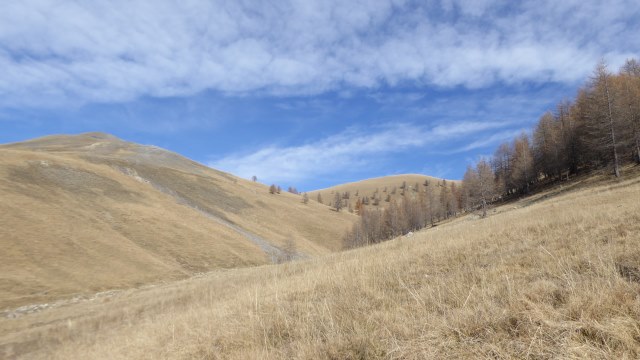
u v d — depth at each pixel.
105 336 13.20
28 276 32.91
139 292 32.06
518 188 86.44
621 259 5.81
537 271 6.06
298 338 5.39
